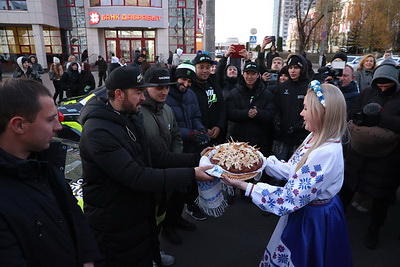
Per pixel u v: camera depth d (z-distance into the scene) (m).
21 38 19.88
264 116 3.12
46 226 0.99
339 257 1.55
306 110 1.49
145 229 1.67
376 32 32.06
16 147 0.96
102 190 1.54
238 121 3.27
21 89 0.92
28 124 0.93
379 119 2.27
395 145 2.35
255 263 2.41
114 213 1.55
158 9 20.77
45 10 18.83
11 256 0.87
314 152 1.41
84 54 19.05
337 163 1.41
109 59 21.86
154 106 2.06
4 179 0.92
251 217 3.09
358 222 3.03
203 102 3.04
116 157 1.42
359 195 3.31
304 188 1.40
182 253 2.52
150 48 22.05
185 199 2.57
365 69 4.64
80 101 4.01
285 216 1.61
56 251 1.02
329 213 1.51
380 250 2.58
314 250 1.48
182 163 1.92
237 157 1.72
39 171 1.00
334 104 1.40
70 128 3.75
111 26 20.48
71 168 2.61
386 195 2.47
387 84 2.36
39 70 9.05
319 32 30.16
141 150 1.63
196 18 21.89
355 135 2.46
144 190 1.47
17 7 18.38
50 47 20.95
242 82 3.27
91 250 1.29
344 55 3.70
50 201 1.03
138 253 1.66
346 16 34.88
